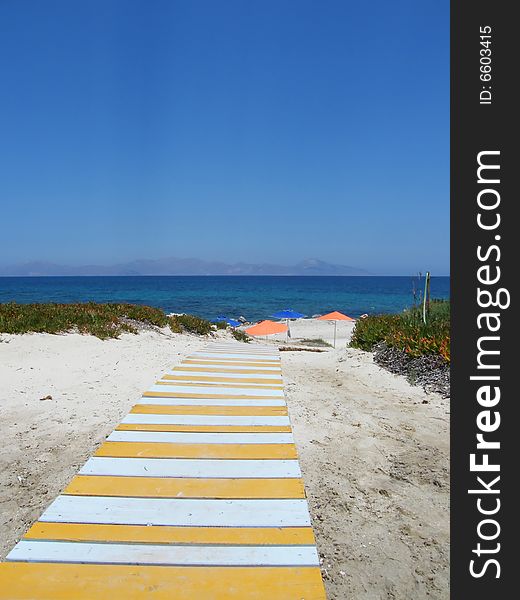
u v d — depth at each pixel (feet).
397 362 28.12
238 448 12.21
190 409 15.51
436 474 14.75
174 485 10.16
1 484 13.29
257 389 18.34
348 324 120.06
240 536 8.36
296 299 240.32
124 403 20.54
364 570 10.32
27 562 7.55
